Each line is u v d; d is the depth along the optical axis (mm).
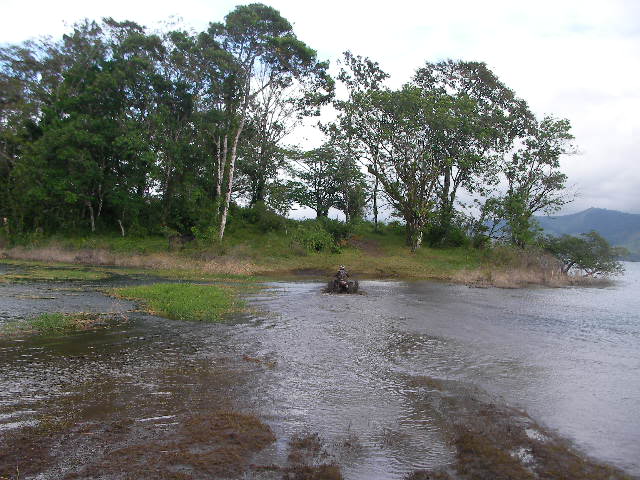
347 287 23141
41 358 9852
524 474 5402
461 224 46594
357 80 44938
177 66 38125
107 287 21188
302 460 5723
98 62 41062
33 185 37469
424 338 12820
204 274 29047
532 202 43781
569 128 41219
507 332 13945
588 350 11859
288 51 37938
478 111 41781
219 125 40969
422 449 6133
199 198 42719
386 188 44469
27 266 28984
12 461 5512
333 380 8961
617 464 5707
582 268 38062
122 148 38250
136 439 6152
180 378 8789
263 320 14758
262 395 8016
